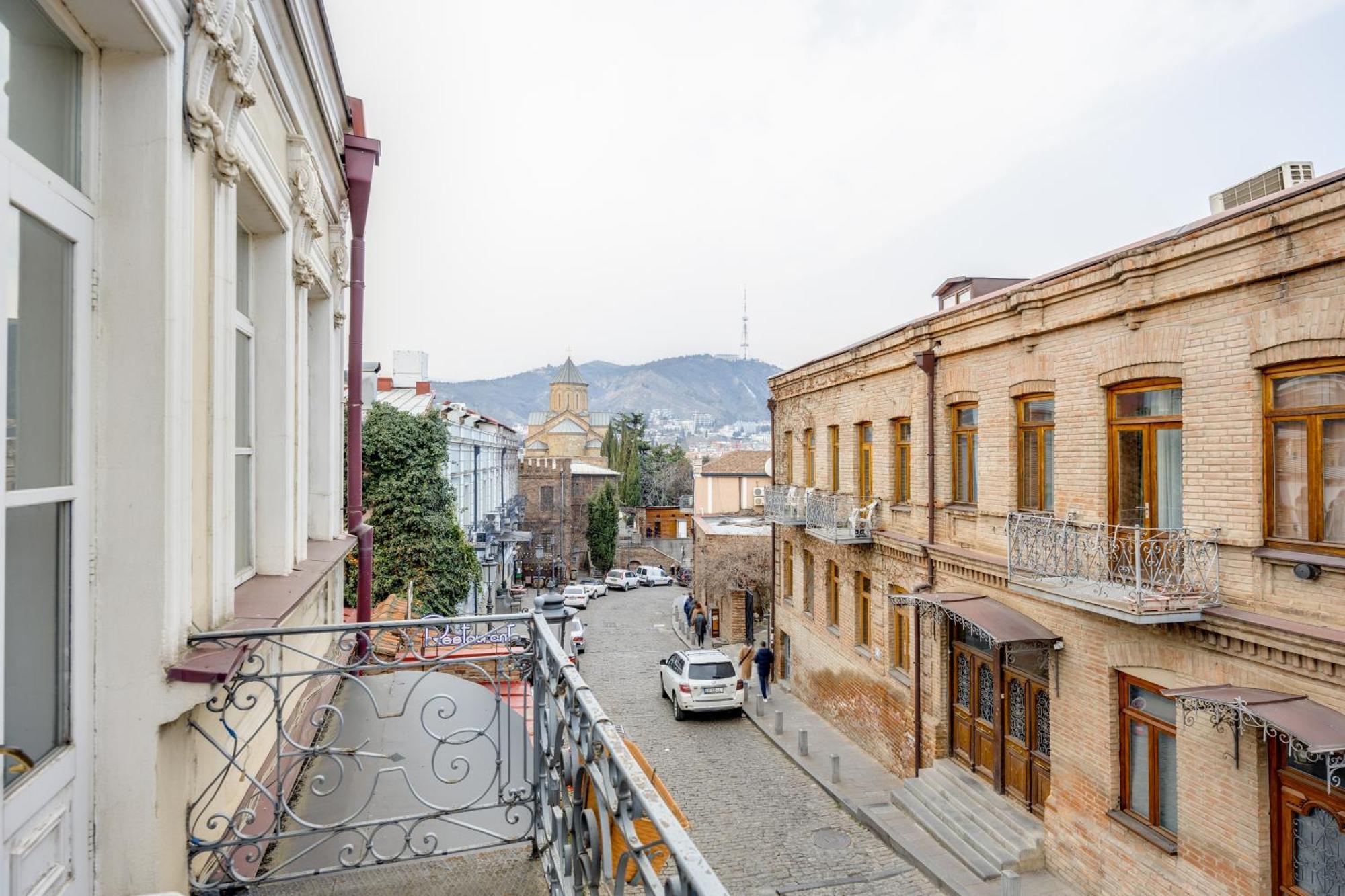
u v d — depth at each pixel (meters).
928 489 13.73
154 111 3.00
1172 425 8.87
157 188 3.01
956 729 13.36
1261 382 7.64
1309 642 6.85
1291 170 9.66
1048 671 10.90
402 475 22.84
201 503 3.53
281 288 5.58
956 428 13.36
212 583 3.62
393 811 4.70
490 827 4.50
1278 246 7.25
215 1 3.39
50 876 2.59
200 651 3.25
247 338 5.36
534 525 53.78
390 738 6.04
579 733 3.12
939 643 13.42
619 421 94.44
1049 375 10.59
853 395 17.17
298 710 6.01
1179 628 8.30
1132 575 8.90
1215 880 7.82
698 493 49.47
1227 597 7.86
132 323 2.97
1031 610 10.80
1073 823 9.91
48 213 2.60
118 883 2.94
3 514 2.34
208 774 3.85
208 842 3.50
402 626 3.98
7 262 2.34
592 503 56.69
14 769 2.42
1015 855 10.43
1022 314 10.99
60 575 2.76
